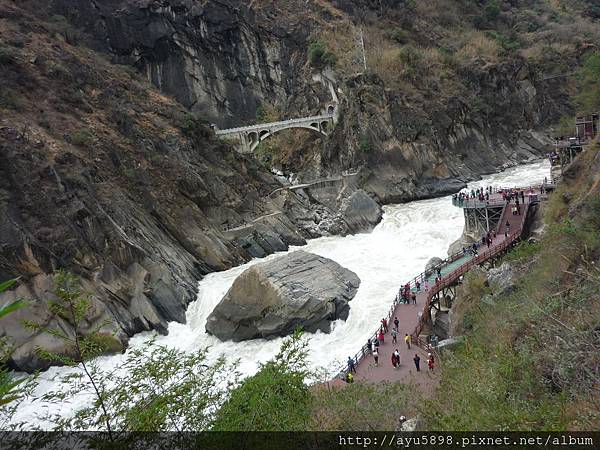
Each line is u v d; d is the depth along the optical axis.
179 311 39.81
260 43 93.31
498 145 86.06
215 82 92.19
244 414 11.33
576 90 95.06
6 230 36.25
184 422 10.62
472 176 76.50
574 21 115.81
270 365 13.38
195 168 56.22
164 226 49.19
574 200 27.98
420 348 25.50
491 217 41.88
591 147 31.25
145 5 85.56
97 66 62.88
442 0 109.44
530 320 16.27
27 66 52.22
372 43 89.31
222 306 33.75
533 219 39.22
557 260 21.19
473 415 11.19
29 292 34.72
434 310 31.73
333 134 77.81
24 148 41.94
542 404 11.23
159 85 88.50
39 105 49.75
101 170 47.88
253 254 53.47
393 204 69.19
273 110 91.81
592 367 11.58
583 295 15.28
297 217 62.78
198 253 48.94
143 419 9.45
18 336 31.69
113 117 54.81
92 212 42.19
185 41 89.38
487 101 87.69
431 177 73.94
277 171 82.19
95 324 34.34
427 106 78.88
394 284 36.84
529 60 95.06
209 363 30.56
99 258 40.22
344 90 78.12
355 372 23.61
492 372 13.03
